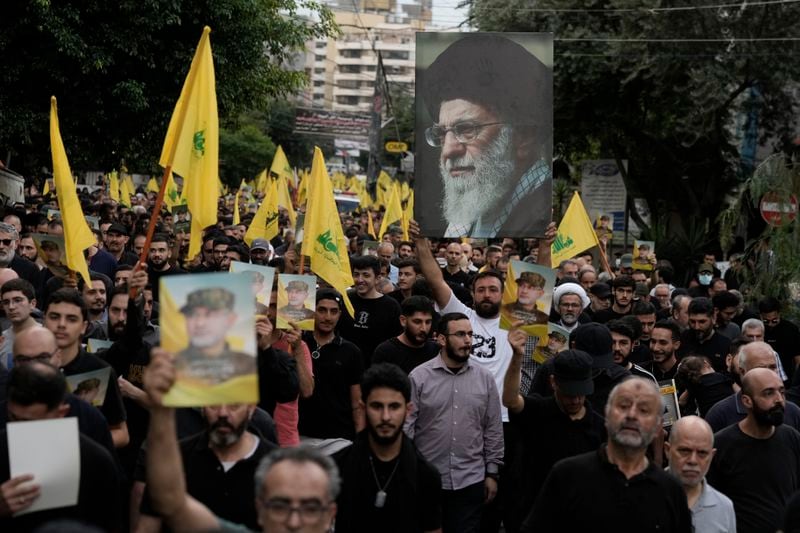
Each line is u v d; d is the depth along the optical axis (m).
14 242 10.59
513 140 9.33
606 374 7.87
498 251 15.35
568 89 32.19
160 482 4.01
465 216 9.30
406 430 7.62
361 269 10.36
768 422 6.71
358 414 8.66
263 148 61.97
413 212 9.34
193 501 4.15
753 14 29.84
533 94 9.34
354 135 70.75
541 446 7.14
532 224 9.34
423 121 9.37
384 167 68.19
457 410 7.64
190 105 7.37
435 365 7.73
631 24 30.39
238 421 4.99
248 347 3.79
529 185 9.34
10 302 7.43
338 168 81.62
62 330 6.54
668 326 9.70
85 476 4.75
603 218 27.48
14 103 18.98
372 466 5.98
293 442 7.48
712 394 8.91
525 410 7.19
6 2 18.08
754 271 16.53
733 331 11.77
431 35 9.32
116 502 4.86
